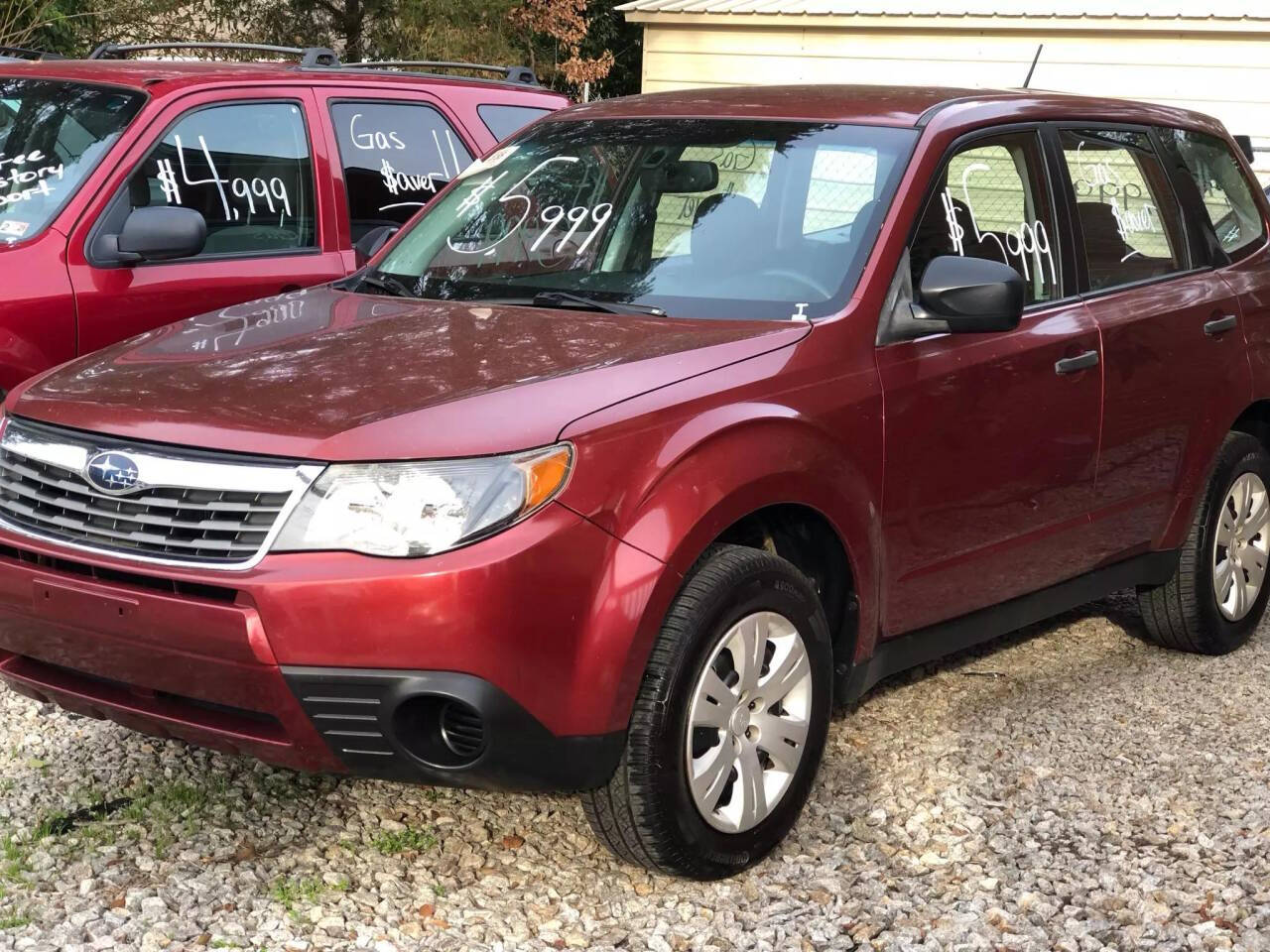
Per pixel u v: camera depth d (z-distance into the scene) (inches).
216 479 127.9
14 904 135.7
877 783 167.9
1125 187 201.3
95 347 218.1
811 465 145.8
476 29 1104.2
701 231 168.9
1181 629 212.7
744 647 141.3
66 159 227.5
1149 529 201.2
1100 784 169.6
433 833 154.4
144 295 222.4
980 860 151.2
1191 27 582.6
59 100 237.1
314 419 129.3
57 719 179.9
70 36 740.0
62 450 137.2
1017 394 171.5
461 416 129.2
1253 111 583.2
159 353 151.7
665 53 704.4
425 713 127.8
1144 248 201.9
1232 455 211.2
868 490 153.3
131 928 132.4
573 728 129.6
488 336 150.5
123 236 214.7
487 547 124.0
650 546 131.6
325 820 156.3
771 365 147.1
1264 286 219.8
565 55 1254.9
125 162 225.8
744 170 173.2
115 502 132.7
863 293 157.6
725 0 688.4
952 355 163.9
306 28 1064.8
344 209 251.9
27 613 136.1
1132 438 191.8
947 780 169.3
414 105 267.4
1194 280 207.9
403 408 130.4
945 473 163.2
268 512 126.4
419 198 263.4
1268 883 147.7
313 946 131.4
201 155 235.8
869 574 155.3
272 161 244.7
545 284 170.9
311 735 126.3
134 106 233.0
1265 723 190.7
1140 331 191.3
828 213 165.5
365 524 124.0
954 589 169.8
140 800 156.5
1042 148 187.8
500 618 123.6
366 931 134.2
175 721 133.6
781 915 139.4
